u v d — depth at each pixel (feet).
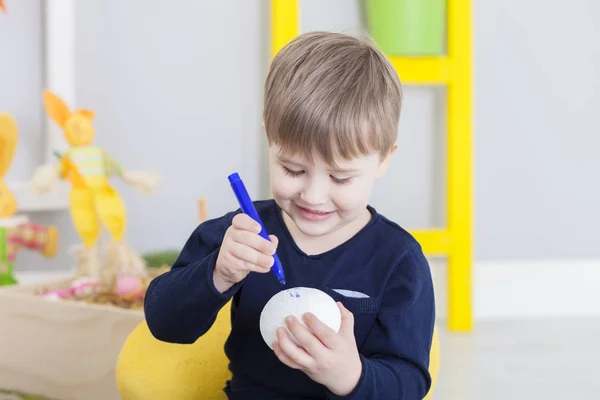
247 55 6.73
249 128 6.76
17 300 4.34
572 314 7.20
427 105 6.90
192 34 6.65
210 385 2.91
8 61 6.32
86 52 6.48
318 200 2.39
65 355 4.17
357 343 2.58
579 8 7.06
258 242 2.31
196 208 6.72
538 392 5.05
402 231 2.71
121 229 5.42
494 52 6.99
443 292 6.93
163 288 2.63
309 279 2.64
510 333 6.56
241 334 2.72
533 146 7.08
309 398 2.63
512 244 7.14
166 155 6.66
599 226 7.16
